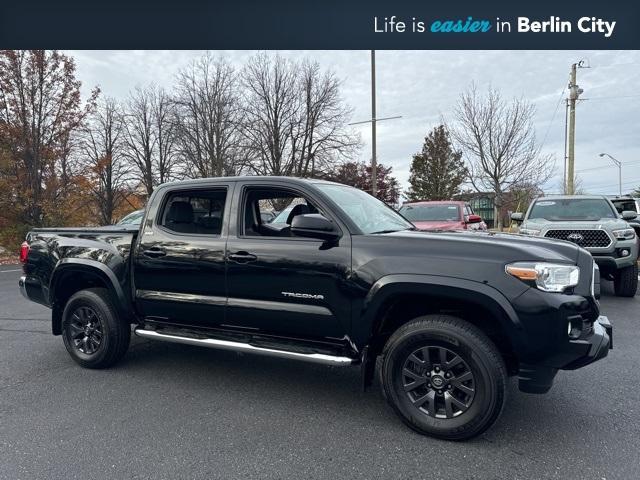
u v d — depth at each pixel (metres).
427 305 3.23
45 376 4.16
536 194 28.02
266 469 2.61
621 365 4.29
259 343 3.57
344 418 3.28
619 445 2.85
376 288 3.05
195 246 3.77
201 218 4.04
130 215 10.05
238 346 3.58
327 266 3.24
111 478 2.52
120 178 33.97
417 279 2.95
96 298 4.23
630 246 7.21
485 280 2.82
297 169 31.36
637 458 2.70
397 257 3.06
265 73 30.20
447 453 2.78
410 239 3.12
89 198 21.55
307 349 3.38
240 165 29.08
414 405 3.04
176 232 3.96
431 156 39.84
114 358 4.26
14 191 18.92
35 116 19.30
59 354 4.84
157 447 2.86
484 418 2.80
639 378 3.96
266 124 30.20
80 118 20.34
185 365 4.45
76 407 3.46
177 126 30.16
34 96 19.08
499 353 2.87
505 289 2.78
